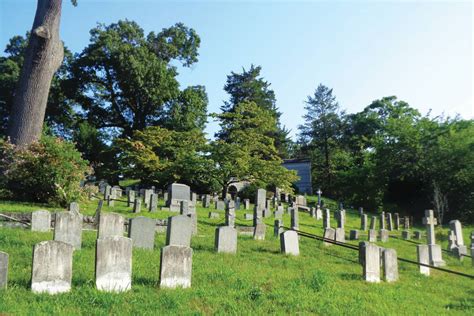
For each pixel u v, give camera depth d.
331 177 66.06
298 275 11.29
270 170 35.81
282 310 7.93
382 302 9.22
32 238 12.95
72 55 52.22
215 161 36.56
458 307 9.98
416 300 10.02
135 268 10.29
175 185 29.88
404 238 25.09
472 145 39.22
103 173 43.69
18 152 21.95
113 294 7.73
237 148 36.03
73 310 6.92
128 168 42.56
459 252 19.11
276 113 65.50
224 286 9.33
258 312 7.69
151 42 53.47
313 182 68.00
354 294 9.59
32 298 7.31
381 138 47.41
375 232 22.56
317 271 10.94
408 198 44.75
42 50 25.03
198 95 53.81
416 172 42.66
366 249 11.74
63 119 51.97
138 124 52.97
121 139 42.69
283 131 64.75
